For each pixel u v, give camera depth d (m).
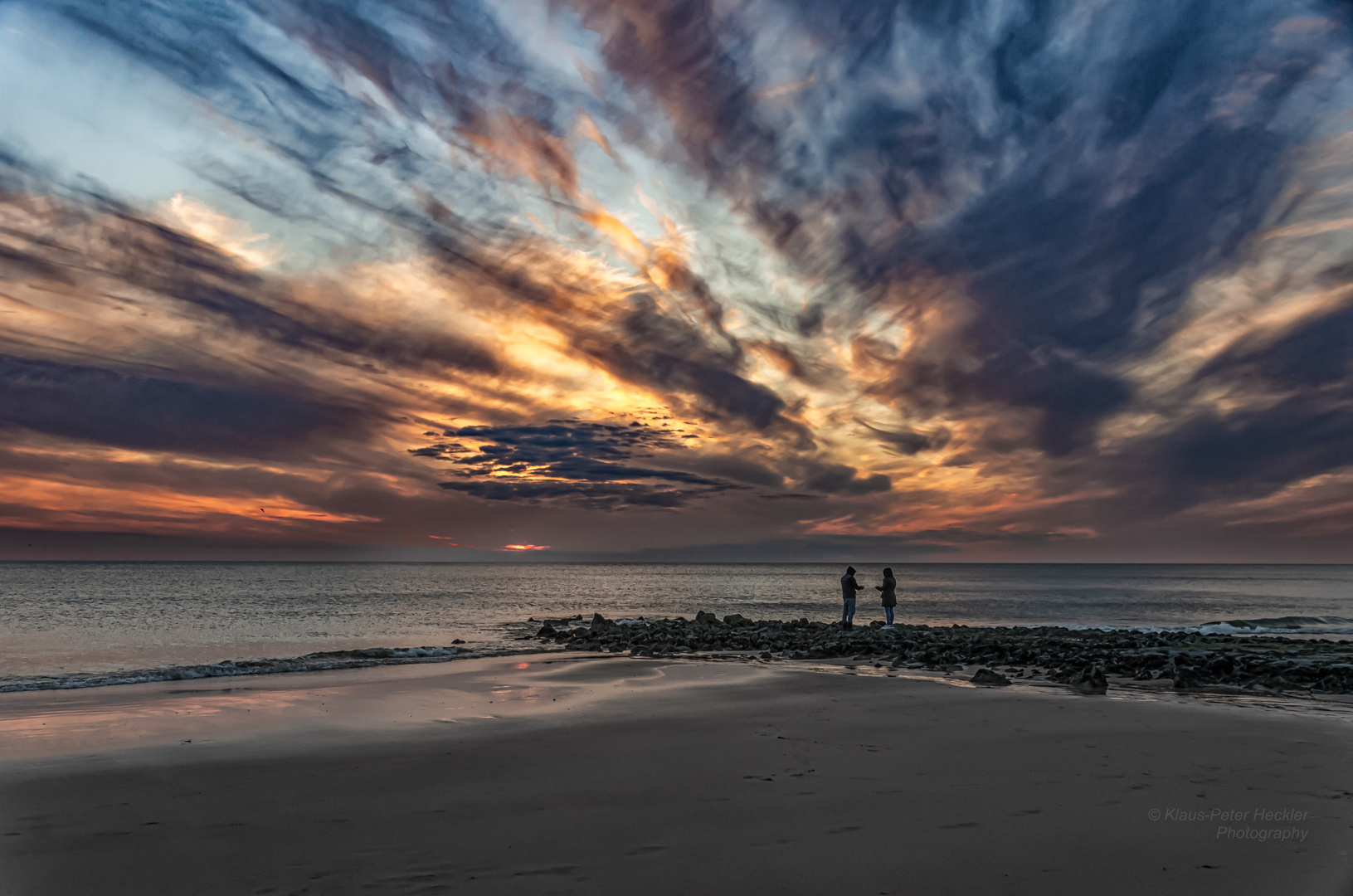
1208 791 6.94
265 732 10.05
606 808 6.63
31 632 30.72
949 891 4.79
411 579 122.56
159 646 25.16
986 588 97.50
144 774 7.86
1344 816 6.22
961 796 6.86
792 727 10.26
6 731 10.09
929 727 10.19
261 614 42.53
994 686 14.34
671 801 6.80
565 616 42.28
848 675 15.98
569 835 5.92
